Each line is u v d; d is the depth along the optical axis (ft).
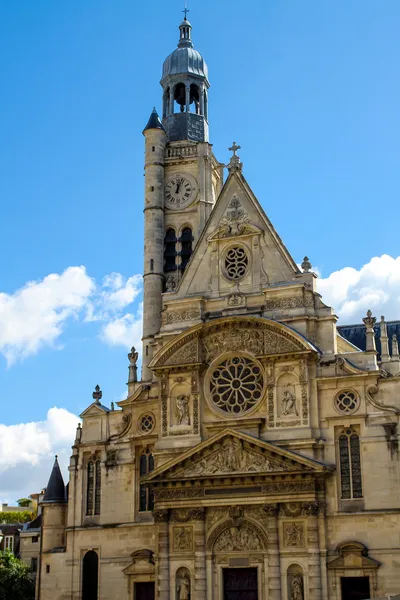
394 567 186.91
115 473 223.30
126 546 216.13
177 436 212.23
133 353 231.91
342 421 199.41
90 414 232.12
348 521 192.85
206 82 288.92
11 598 274.16
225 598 199.11
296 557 193.67
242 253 222.89
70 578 220.43
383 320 222.89
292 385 204.54
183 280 226.79
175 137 278.26
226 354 212.84
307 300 211.20
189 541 204.23
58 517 233.35
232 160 231.09
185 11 300.61
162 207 265.54
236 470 201.05
